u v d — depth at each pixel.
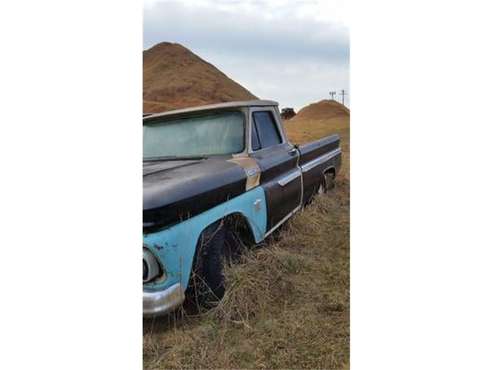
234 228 2.37
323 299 2.40
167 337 2.18
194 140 2.63
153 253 1.95
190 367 2.14
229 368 2.17
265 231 2.52
